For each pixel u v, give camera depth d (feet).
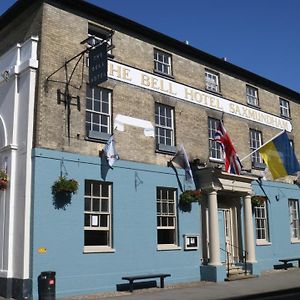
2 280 46.24
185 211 59.77
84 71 52.49
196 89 65.87
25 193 45.93
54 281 43.98
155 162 57.77
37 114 47.55
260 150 67.72
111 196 52.37
